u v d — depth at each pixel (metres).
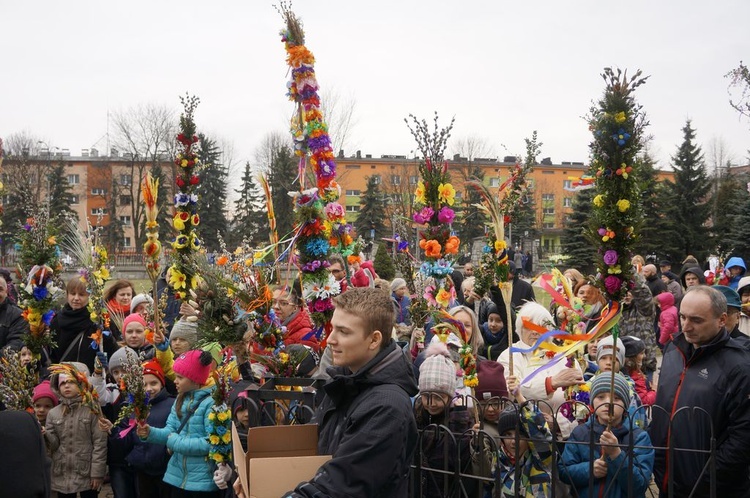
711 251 33.69
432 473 3.93
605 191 4.23
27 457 2.95
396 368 2.80
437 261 5.84
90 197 60.03
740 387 3.87
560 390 5.12
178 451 4.75
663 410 3.83
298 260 4.94
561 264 28.56
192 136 6.40
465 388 5.11
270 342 4.54
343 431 2.77
